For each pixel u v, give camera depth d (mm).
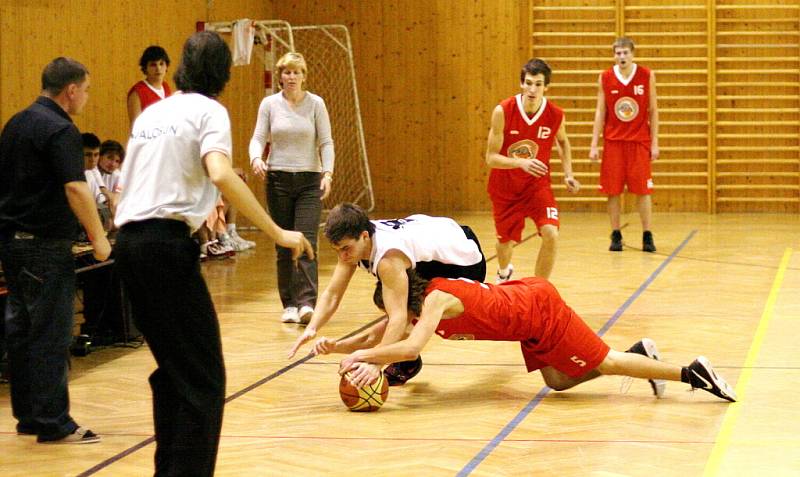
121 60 13695
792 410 6090
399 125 18594
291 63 8883
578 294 10180
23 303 5758
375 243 5969
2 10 11219
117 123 13633
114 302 8414
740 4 17359
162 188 4441
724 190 17688
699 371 6219
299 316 9109
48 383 5691
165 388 4496
